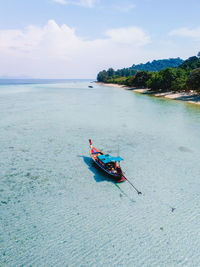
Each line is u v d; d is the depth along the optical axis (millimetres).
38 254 12242
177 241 13352
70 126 40719
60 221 14984
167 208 16609
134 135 35312
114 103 73000
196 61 189000
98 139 33062
